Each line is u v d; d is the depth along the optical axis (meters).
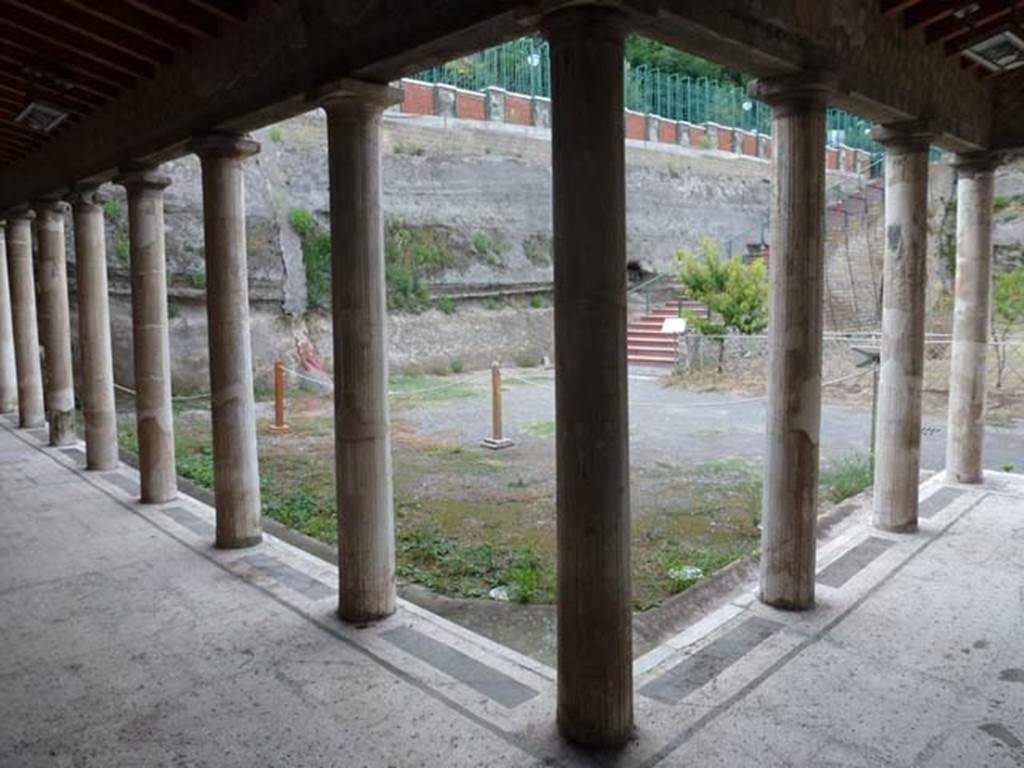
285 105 4.84
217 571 5.57
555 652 4.46
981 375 7.32
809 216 4.54
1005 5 5.14
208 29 5.26
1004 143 6.75
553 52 3.25
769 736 3.46
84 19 5.28
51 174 8.55
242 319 5.94
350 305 4.55
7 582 5.38
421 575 5.68
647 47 28.70
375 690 3.91
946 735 3.45
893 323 6.02
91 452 8.68
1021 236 16.06
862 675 3.98
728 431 10.76
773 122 4.62
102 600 5.07
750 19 3.85
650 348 18.64
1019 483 7.42
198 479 8.60
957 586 5.09
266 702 3.81
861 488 7.46
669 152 23.81
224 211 5.74
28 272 11.27
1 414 12.65
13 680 4.04
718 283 16.08
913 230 5.88
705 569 5.62
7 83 6.69
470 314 18.88
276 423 11.63
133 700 3.83
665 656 4.22
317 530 6.79
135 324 7.17
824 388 13.46
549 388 15.38
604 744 3.40
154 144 6.25
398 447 10.04
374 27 4.04
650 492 7.71
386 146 18.48
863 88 4.85
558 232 3.32
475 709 3.73
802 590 4.73
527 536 6.51
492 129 20.39
